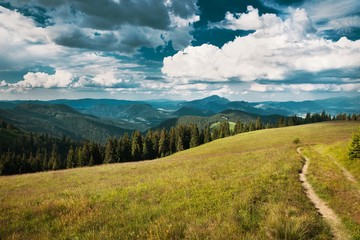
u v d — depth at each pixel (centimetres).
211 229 903
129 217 1107
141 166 3400
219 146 7044
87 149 9525
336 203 1305
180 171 2462
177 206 1243
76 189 1931
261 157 3036
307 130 7369
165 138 11338
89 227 1007
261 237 847
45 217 1166
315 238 883
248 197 1276
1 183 2616
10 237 933
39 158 12100
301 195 1391
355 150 2423
